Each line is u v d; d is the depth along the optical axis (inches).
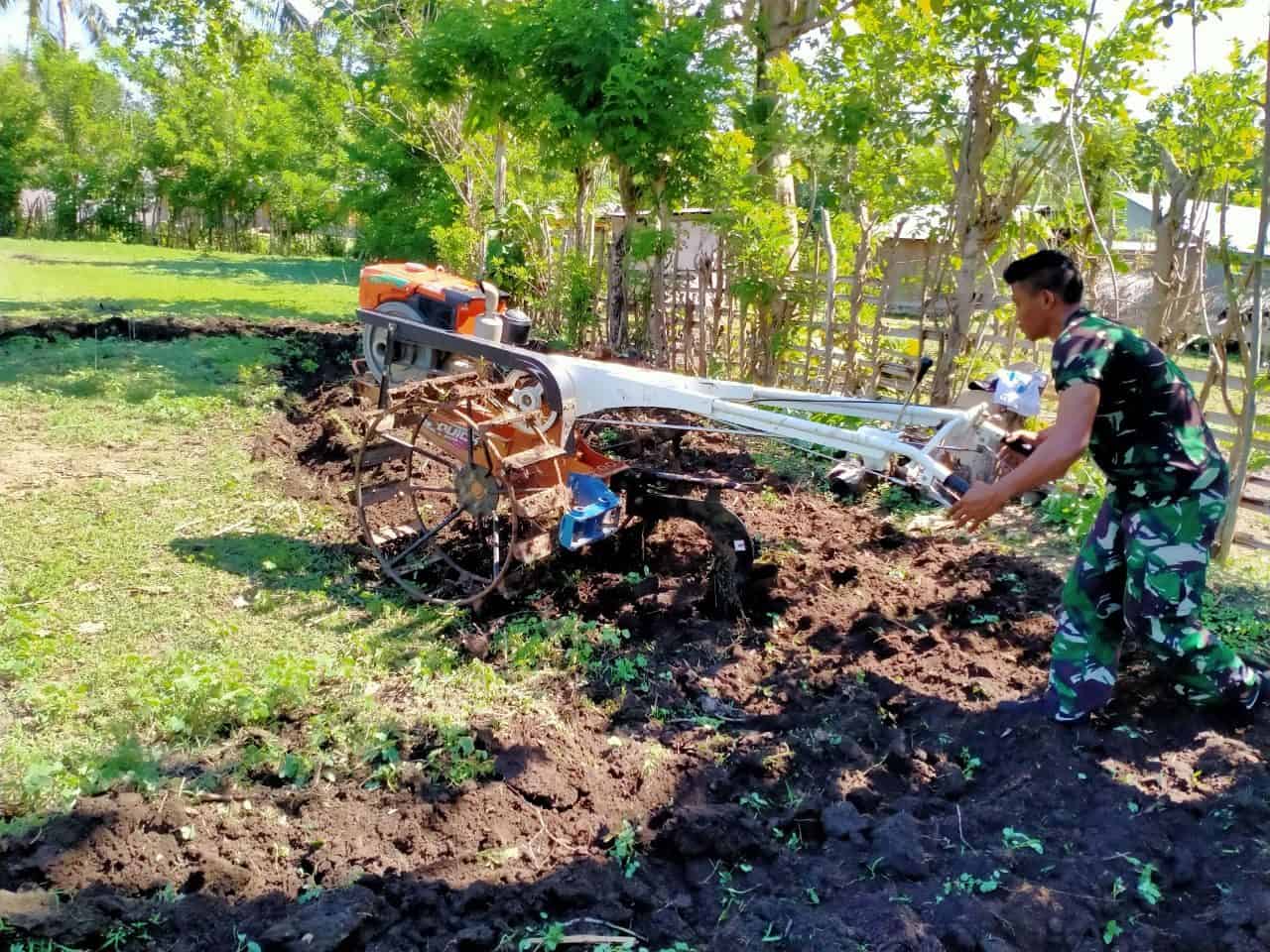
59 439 310.5
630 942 119.6
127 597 207.8
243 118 1363.2
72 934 113.3
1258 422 286.4
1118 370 147.3
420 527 239.5
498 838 140.4
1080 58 284.0
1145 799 143.9
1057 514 273.6
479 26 458.9
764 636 206.1
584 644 200.4
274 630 199.8
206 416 347.6
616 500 213.5
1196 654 157.3
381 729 162.6
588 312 521.7
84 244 1247.5
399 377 259.9
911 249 475.5
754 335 411.5
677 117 409.4
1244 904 119.2
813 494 300.5
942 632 207.0
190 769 150.1
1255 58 277.3
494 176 673.0
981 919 117.9
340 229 1401.3
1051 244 347.6
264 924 119.7
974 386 214.2
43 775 137.6
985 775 156.6
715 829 137.8
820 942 114.4
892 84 339.0
